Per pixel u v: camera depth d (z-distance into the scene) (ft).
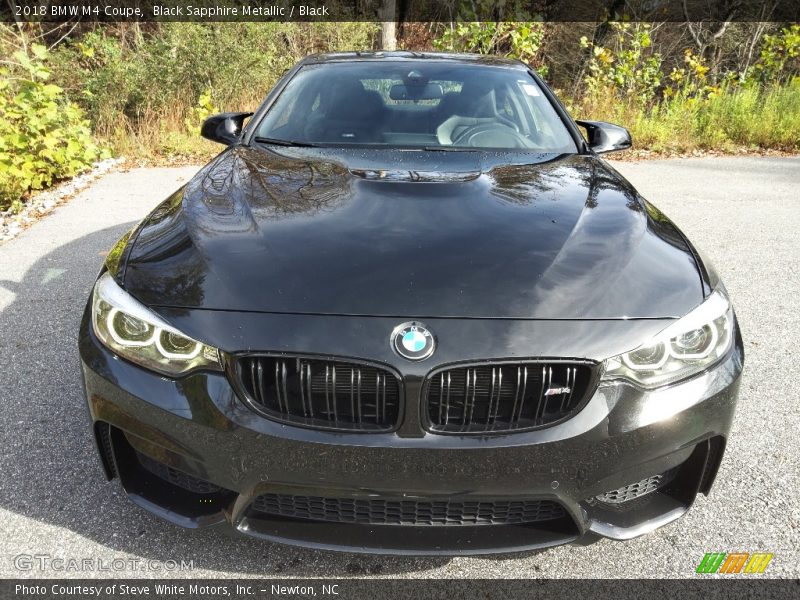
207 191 7.64
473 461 5.35
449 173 8.02
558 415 5.52
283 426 5.41
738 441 8.61
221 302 5.63
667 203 20.83
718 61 54.95
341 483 5.43
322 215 6.74
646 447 5.63
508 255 6.09
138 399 5.68
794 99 33.24
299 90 10.69
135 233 7.13
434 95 10.34
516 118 10.03
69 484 7.45
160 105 30.30
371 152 8.89
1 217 18.28
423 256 6.02
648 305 5.79
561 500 5.58
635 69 35.70
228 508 5.85
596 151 9.99
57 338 11.00
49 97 20.94
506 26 35.22
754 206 20.61
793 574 6.47
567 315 5.57
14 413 8.80
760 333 11.91
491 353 5.32
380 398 5.39
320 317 5.44
